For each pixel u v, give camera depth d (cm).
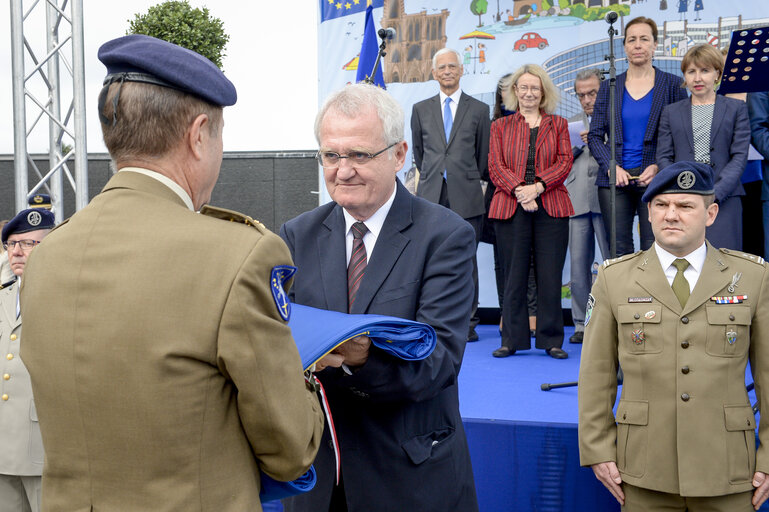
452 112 511
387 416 153
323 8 576
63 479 102
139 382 94
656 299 218
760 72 306
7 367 264
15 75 503
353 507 153
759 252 488
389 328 129
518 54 553
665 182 217
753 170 478
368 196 153
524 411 309
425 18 563
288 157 972
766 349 212
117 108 105
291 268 107
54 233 108
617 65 534
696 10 518
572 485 280
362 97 152
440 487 158
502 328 463
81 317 98
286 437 101
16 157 506
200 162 109
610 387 227
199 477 97
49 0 521
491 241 528
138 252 99
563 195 449
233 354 95
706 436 206
